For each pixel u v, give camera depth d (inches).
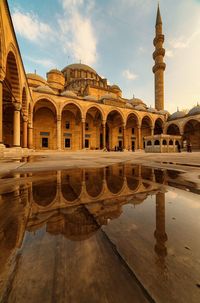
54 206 94.6
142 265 44.8
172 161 432.8
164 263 45.5
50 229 67.1
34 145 1545.3
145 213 84.7
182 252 50.8
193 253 50.3
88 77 2325.3
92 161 419.8
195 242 57.0
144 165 323.0
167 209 90.2
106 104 1638.8
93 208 91.8
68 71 2288.4
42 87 1390.3
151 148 1440.7
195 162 402.9
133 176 195.0
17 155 696.4
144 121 2134.6
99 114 1790.1
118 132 2038.6
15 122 783.1
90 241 57.6
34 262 46.5
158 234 62.5
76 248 53.4
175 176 194.2
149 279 39.8
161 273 41.7
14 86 752.3
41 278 40.6
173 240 58.2
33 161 408.2
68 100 1434.5
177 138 1444.4
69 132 1723.7
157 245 54.8
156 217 79.5
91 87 1911.9
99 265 44.9
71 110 1715.1
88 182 159.0
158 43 1991.9
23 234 62.9
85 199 108.1
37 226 69.8
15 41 605.9
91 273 42.0
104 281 39.4
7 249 52.9
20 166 287.7
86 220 76.2
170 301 33.9
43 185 145.2
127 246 54.2
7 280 40.1
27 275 41.6
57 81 2016.5
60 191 126.5
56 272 42.6
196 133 1968.5
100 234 62.8
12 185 144.6
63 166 294.0
